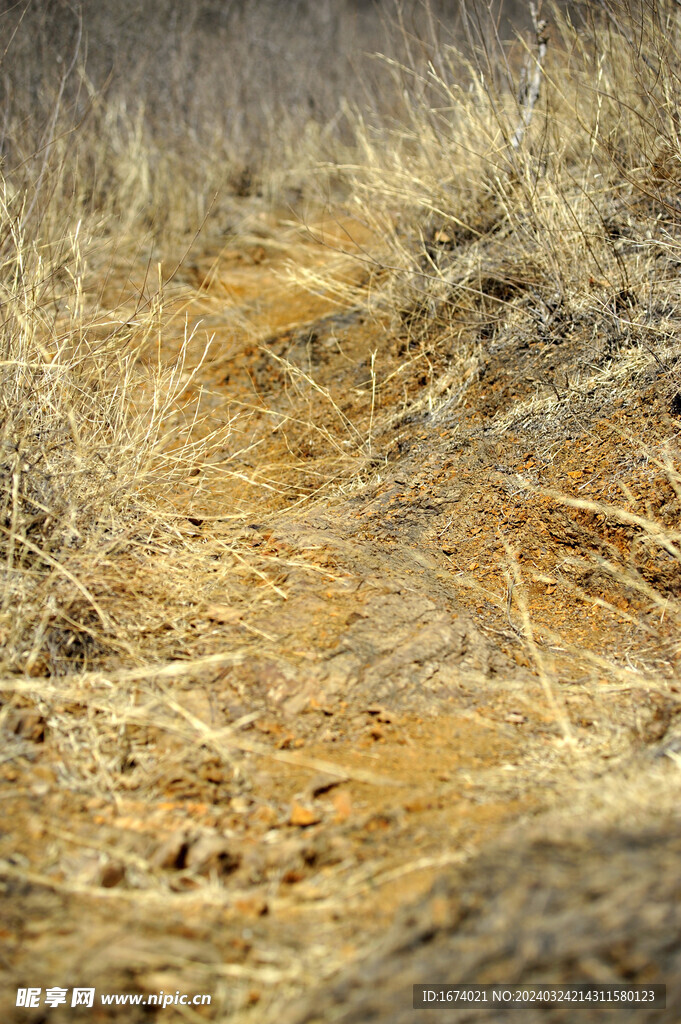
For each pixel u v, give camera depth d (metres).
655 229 4.36
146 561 3.21
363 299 5.37
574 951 1.65
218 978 1.81
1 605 2.81
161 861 2.11
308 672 2.77
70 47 7.59
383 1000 1.67
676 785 2.09
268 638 2.91
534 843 1.94
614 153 4.47
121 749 2.50
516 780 2.39
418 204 5.12
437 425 4.15
